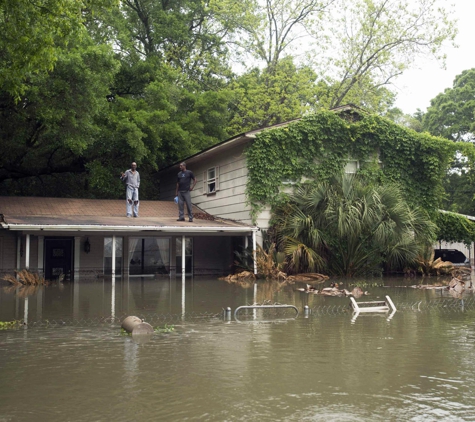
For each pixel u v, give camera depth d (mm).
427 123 51688
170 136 29141
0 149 25562
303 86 38375
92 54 20547
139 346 7895
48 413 5047
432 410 5137
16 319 10406
